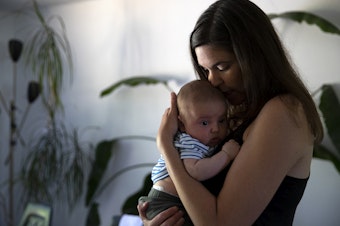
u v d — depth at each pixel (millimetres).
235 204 929
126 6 2863
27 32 3205
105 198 2902
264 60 1017
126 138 2832
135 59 2824
